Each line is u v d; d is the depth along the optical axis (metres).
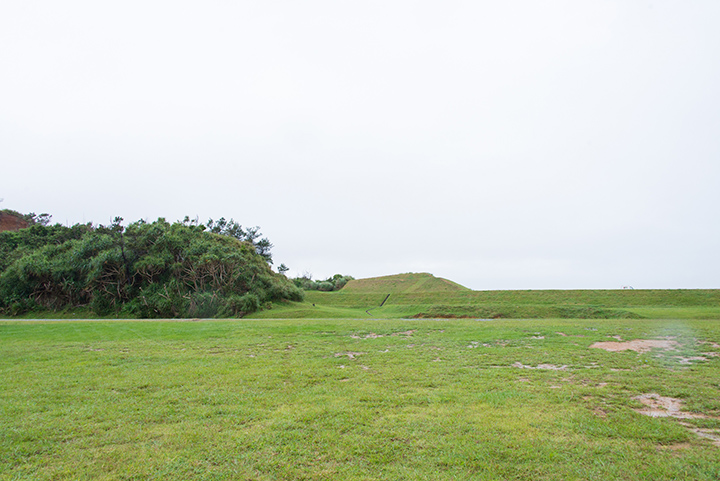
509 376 10.36
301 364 12.45
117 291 50.41
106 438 6.49
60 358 13.73
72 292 52.53
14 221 95.56
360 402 8.23
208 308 46.94
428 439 6.21
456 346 15.60
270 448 6.00
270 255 92.62
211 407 8.05
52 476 5.28
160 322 27.47
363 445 6.05
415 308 47.59
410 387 9.44
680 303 44.75
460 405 7.89
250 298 47.69
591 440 6.09
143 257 51.94
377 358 13.34
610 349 14.32
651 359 12.37
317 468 5.38
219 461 5.62
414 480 5.03
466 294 58.59
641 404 7.87
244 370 11.57
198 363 12.71
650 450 5.71
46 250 57.41
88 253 52.50
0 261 61.38
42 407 8.09
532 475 5.09
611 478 4.97
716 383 9.35
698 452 5.64
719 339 16.00
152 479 5.18
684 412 7.47
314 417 7.31
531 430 6.48
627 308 40.16
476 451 5.76
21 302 51.81
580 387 9.12
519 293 55.22
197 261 50.72
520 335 17.92
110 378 10.61
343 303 64.00
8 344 17.34
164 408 7.98
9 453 5.95
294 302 59.50
